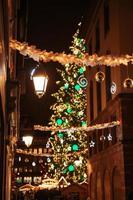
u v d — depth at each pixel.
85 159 52.56
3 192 9.95
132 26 29.70
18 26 21.05
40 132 98.19
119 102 29.00
